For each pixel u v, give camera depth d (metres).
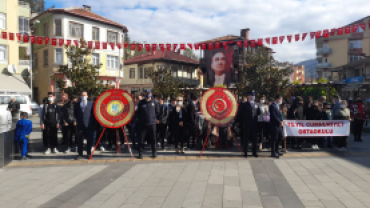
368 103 25.27
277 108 8.39
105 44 10.90
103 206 4.80
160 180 6.23
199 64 42.69
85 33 32.12
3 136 7.67
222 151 9.56
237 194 5.29
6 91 27.22
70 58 12.62
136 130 9.98
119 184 5.99
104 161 8.16
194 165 7.55
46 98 9.38
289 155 8.71
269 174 6.61
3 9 28.86
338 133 9.12
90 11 36.25
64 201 5.04
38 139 12.60
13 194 5.42
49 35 30.73
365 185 5.74
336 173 6.63
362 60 38.56
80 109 8.48
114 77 34.75
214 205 4.77
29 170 7.23
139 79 44.03
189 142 10.16
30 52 30.98
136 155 9.00
